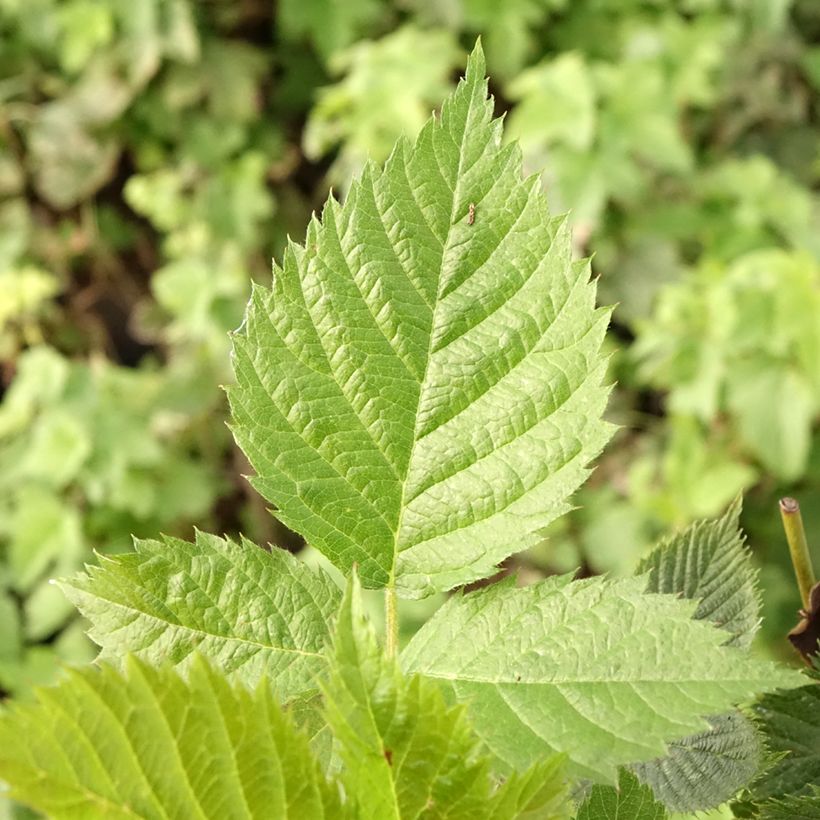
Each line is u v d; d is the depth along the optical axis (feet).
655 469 3.71
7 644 3.55
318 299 0.65
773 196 3.77
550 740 0.56
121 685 0.46
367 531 0.65
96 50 4.23
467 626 0.62
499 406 0.65
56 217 4.42
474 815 0.48
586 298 0.65
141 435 3.81
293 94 4.43
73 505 3.78
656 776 0.66
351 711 0.47
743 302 3.29
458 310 0.66
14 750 0.44
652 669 0.56
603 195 3.51
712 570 0.73
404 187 0.65
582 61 3.96
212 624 0.63
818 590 0.71
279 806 0.47
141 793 0.46
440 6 4.10
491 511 0.64
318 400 0.65
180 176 4.24
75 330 4.46
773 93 4.13
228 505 4.15
